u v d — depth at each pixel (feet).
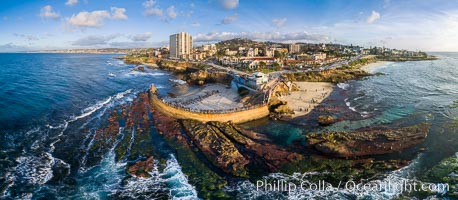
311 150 185.37
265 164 165.89
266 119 269.03
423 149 182.91
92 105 302.66
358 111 288.71
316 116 272.10
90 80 498.69
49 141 194.29
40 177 147.95
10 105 279.08
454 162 163.12
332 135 200.64
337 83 487.20
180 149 186.19
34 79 468.75
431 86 458.50
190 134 210.79
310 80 507.30
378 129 224.74
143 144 193.67
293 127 241.14
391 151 179.52
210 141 194.29
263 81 367.45
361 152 177.37
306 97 357.61
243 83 391.04
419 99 349.82
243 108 270.46
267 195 137.39
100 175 152.56
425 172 154.51
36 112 262.26
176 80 546.67
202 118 252.62
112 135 208.95
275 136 217.56
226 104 309.42
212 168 162.50
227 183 147.74
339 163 166.40
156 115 264.11
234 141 200.75
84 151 180.24
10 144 185.68
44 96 332.80
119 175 153.28
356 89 424.05
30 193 134.10
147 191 139.64
